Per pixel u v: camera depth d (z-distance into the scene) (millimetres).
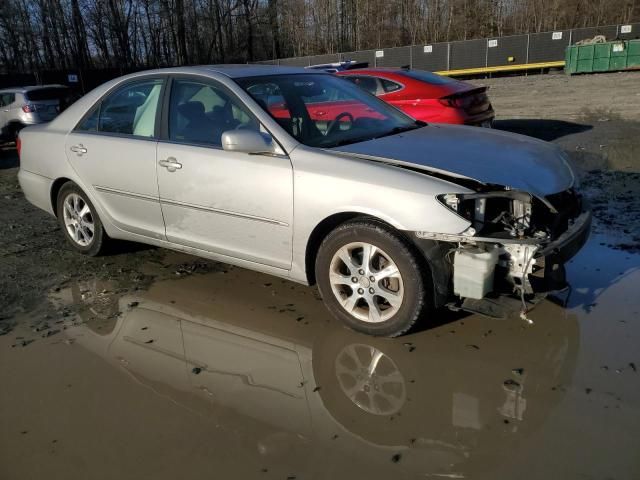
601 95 16391
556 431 2570
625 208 5609
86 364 3359
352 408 2846
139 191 4367
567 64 27078
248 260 3924
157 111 4301
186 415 2848
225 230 3938
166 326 3805
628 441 2479
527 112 13625
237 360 3352
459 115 7887
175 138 4156
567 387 2889
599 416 2654
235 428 2730
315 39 46781
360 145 3602
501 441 2533
